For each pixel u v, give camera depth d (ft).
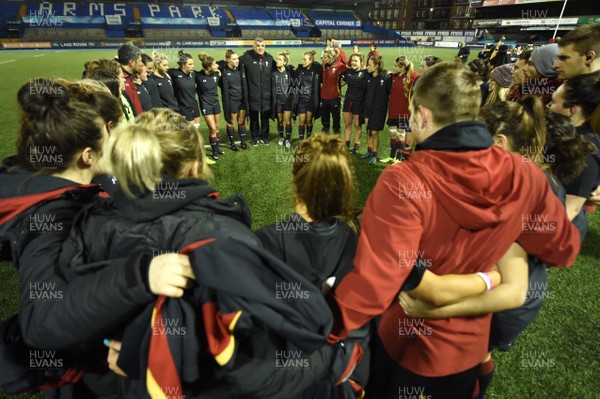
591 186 4.90
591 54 6.71
